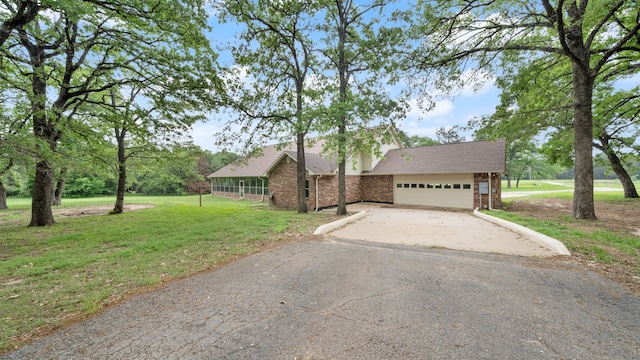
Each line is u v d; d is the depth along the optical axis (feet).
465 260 16.42
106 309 10.69
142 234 25.99
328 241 22.52
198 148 50.21
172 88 29.48
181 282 13.58
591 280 12.76
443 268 14.92
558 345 7.85
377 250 19.24
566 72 37.86
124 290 12.58
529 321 9.22
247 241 22.49
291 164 57.72
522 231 24.73
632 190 56.13
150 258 17.85
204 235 24.84
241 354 7.70
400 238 23.85
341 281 13.28
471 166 48.24
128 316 10.11
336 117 31.76
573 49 29.50
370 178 64.08
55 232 27.89
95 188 108.68
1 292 12.30
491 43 31.22
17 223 35.40
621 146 53.16
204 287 12.86
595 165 64.28
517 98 36.50
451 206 51.83
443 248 19.81
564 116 37.55
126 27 30.48
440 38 31.37
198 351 7.88
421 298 11.19
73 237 25.04
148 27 27.40
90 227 30.50
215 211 45.60
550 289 11.84
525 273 13.85
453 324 9.09
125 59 33.24
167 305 10.98
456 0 28.58
